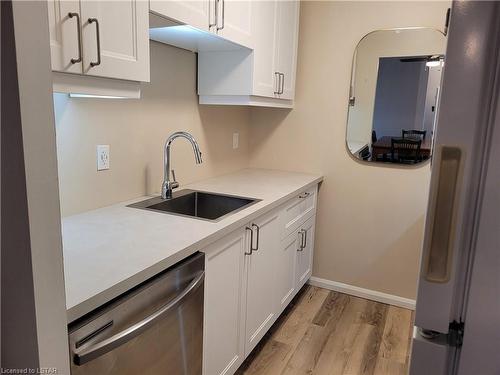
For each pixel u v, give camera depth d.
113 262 1.14
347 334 2.38
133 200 1.92
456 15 0.56
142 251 1.24
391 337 2.36
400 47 2.51
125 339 1.03
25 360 0.74
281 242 2.24
